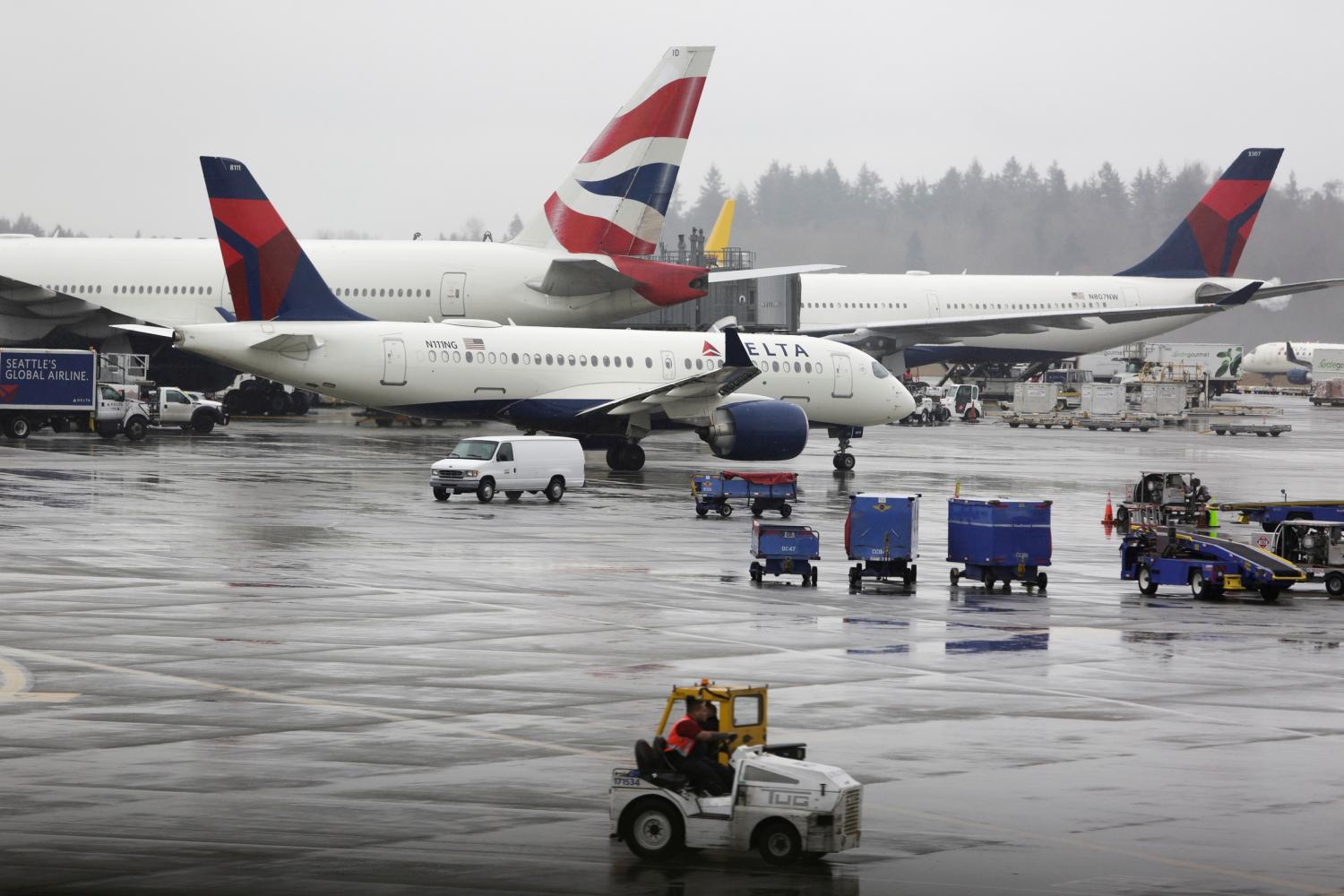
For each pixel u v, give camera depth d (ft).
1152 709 251.19
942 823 187.62
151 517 472.44
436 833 179.63
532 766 208.33
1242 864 173.27
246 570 376.48
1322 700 260.62
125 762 206.49
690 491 614.75
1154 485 524.93
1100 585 405.18
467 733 225.35
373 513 504.43
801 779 172.86
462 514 512.63
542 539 453.58
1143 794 200.44
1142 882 167.02
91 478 587.27
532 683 259.60
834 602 359.25
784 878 167.94
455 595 349.20
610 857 173.37
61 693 245.04
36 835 175.83
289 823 182.29
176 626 302.25
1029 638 317.22
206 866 166.40
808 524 512.22
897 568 386.93
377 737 222.28
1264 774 211.20
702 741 182.91
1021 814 191.01
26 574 360.69
